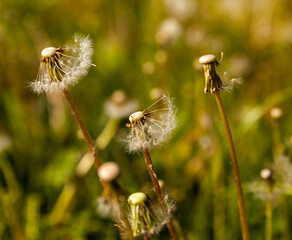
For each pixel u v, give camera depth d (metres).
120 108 0.97
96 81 1.16
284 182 0.73
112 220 0.81
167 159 0.89
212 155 0.85
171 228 0.61
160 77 1.07
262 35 1.40
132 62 1.25
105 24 1.39
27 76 1.15
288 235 0.78
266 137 0.98
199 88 0.99
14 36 1.22
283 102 1.08
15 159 0.96
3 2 1.35
